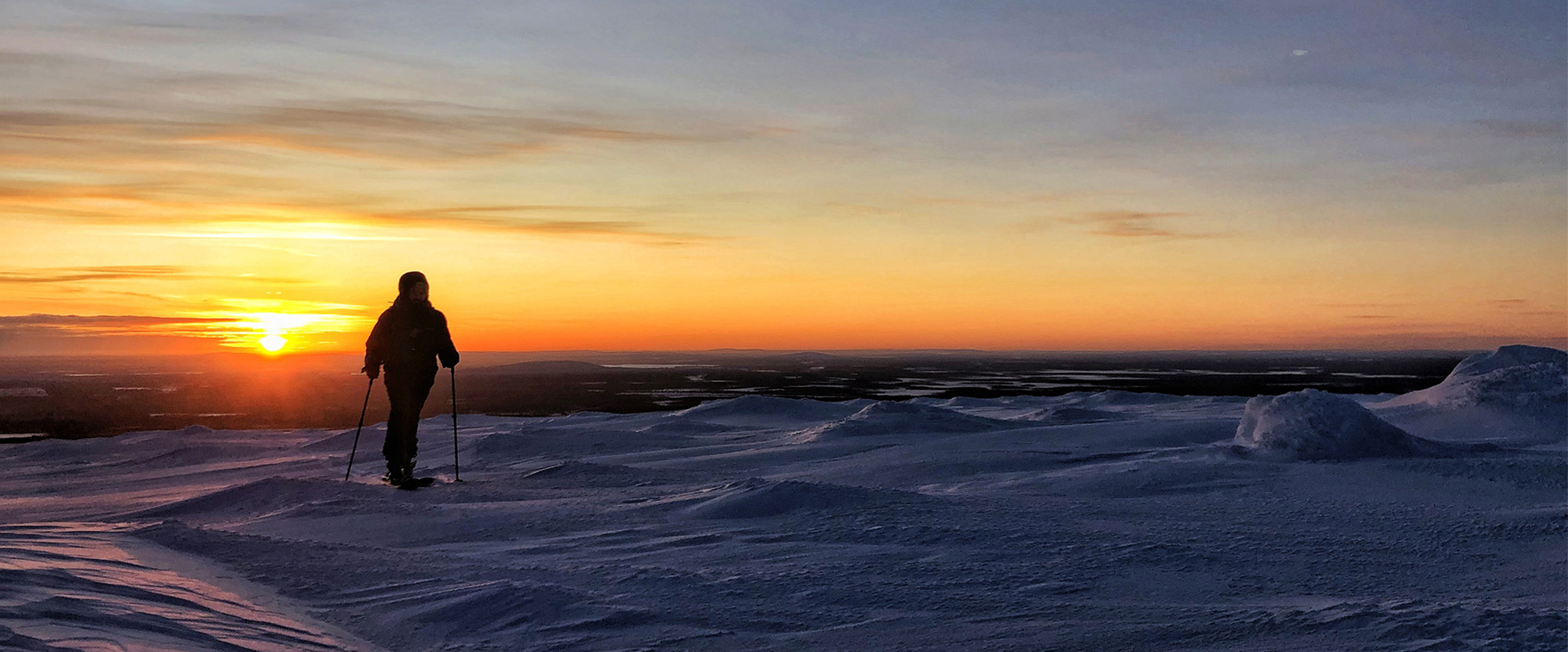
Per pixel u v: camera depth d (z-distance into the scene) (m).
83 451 15.48
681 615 4.05
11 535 4.69
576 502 7.23
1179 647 3.61
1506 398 13.45
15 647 2.29
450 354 9.41
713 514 6.52
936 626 3.98
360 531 6.34
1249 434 10.65
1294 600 4.43
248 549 5.05
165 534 5.30
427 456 13.10
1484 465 8.51
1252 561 5.23
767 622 4.00
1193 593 4.61
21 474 13.35
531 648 3.62
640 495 7.63
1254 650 3.50
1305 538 5.80
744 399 20.75
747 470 10.53
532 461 11.93
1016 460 10.10
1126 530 6.00
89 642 2.52
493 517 6.59
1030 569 4.97
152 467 13.82
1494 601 4.37
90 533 5.14
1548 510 6.38
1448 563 5.25
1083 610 4.23
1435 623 3.56
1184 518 6.51
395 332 9.20
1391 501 7.29
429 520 6.57
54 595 2.99
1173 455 10.12
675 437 14.70
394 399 9.19
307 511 6.89
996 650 3.63
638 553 5.49
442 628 3.84
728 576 4.75
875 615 4.14
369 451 13.48
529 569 4.83
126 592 3.38
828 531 5.90
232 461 13.70
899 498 6.83
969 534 5.76
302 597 4.28
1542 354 15.92
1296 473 8.62
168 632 2.91
